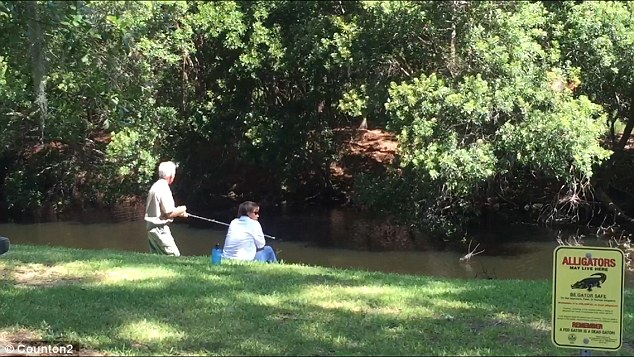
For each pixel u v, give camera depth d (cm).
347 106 1578
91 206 2239
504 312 607
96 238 1861
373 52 1535
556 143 1342
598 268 403
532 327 558
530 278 1318
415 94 1401
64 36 644
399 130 1480
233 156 2195
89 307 600
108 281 712
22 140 2138
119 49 657
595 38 1420
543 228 1777
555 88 1398
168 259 876
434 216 1639
